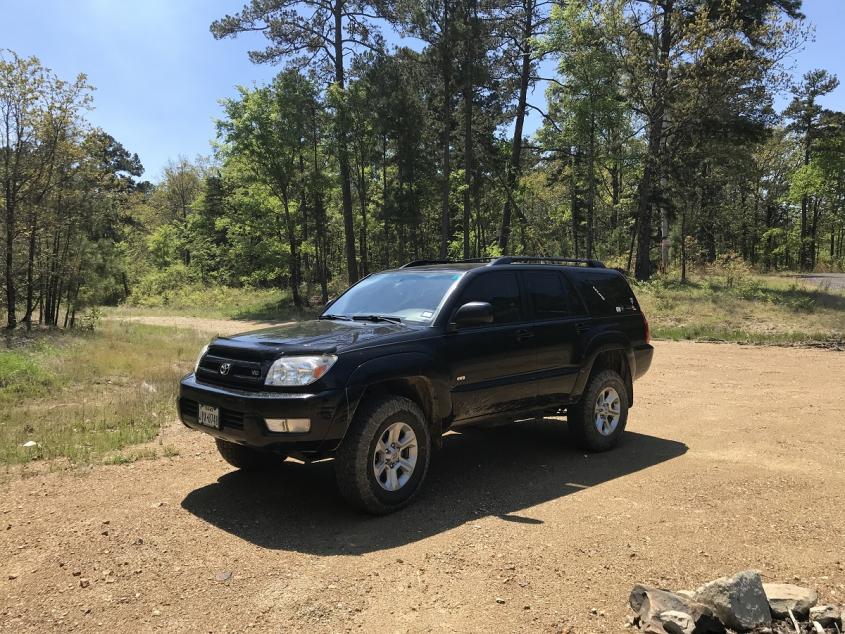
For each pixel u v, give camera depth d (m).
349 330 4.62
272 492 4.74
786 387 9.30
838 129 47.09
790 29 22.64
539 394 5.46
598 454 5.91
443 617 2.89
